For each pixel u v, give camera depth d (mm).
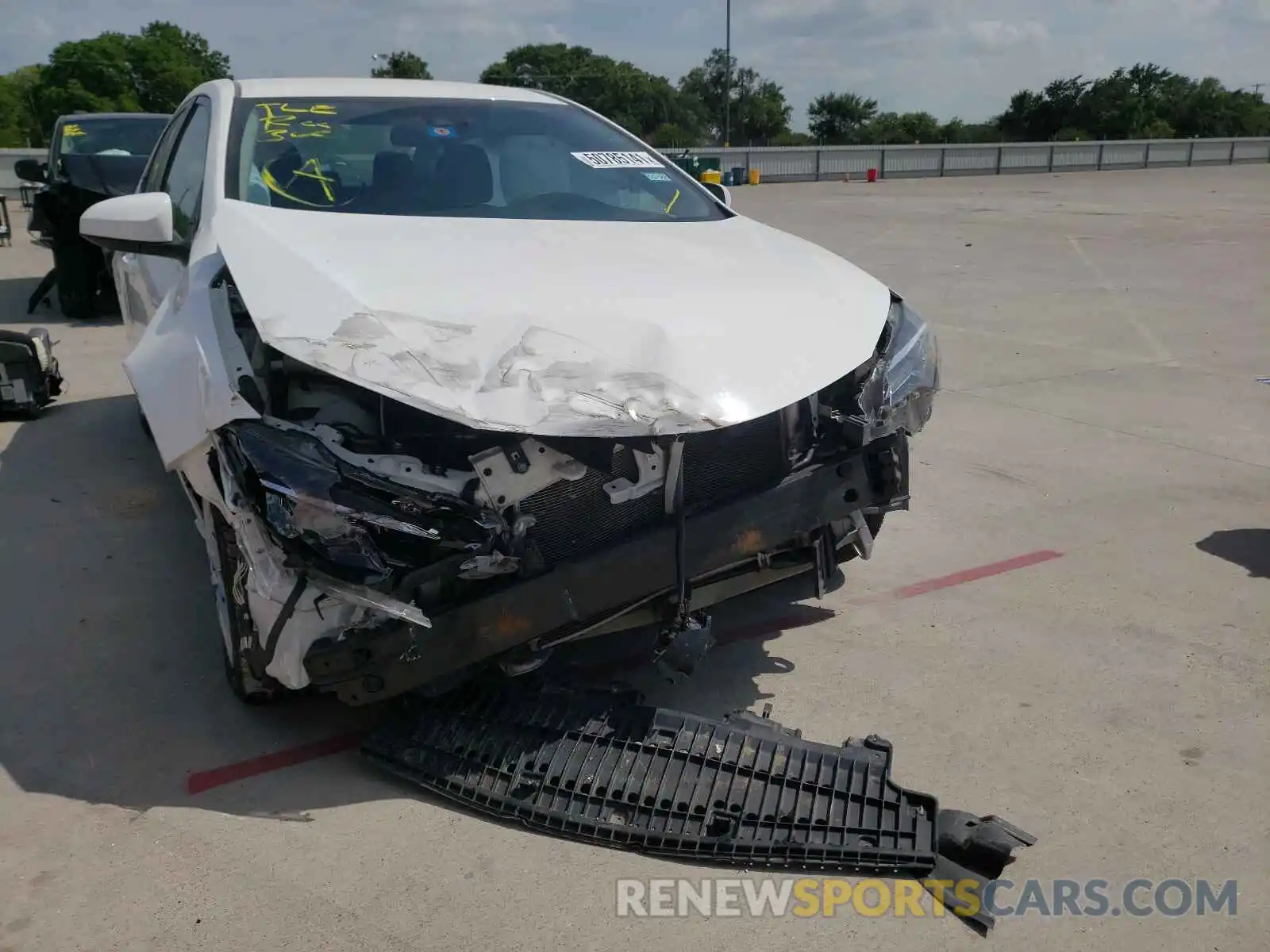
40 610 3660
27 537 4285
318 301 2604
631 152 4172
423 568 2363
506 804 2580
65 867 2408
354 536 2309
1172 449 5520
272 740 2906
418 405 2338
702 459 2691
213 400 2512
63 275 8969
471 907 2297
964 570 4055
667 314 2730
